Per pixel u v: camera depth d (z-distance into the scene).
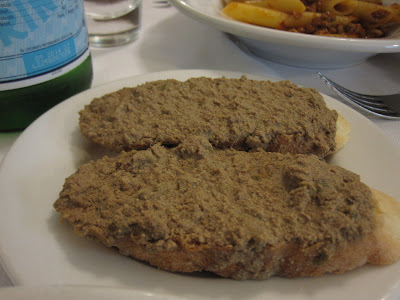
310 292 0.11
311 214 0.12
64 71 0.18
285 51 0.24
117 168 0.14
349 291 0.11
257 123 0.16
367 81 0.24
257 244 0.11
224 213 0.12
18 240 0.12
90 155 0.16
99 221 0.12
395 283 0.11
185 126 0.15
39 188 0.14
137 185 0.13
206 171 0.14
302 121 0.16
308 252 0.11
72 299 0.09
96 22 0.26
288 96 0.17
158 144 0.15
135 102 0.17
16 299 0.09
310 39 0.21
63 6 0.17
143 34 0.28
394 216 0.12
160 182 0.13
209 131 0.15
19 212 0.13
